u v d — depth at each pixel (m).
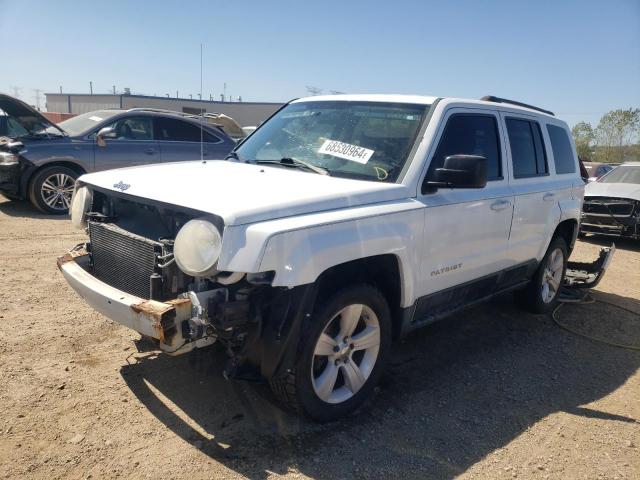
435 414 3.64
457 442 3.33
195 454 2.99
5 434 3.02
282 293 2.92
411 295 3.70
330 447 3.17
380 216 3.33
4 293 5.13
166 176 3.56
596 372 4.51
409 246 3.56
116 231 3.37
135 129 10.01
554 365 4.59
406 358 4.51
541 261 5.53
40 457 2.86
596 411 3.85
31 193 9.12
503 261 4.72
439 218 3.81
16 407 3.29
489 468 3.10
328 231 3.01
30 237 7.47
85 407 3.36
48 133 9.38
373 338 3.56
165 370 3.89
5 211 9.43
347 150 3.97
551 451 3.31
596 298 6.63
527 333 5.29
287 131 4.47
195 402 3.51
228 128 14.04
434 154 3.88
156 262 3.07
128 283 3.34
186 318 2.83
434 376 4.21
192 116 10.85
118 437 3.09
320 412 3.31
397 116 4.08
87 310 4.85
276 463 2.98
